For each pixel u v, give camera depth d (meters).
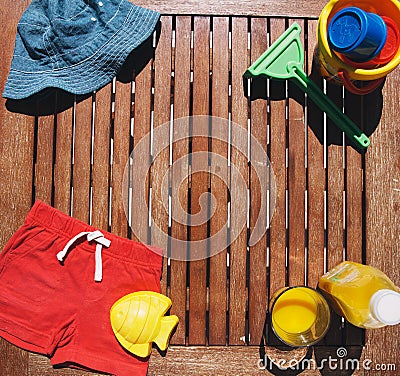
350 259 0.99
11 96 0.98
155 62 1.01
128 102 1.01
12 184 0.99
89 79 0.99
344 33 0.89
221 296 0.98
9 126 1.00
